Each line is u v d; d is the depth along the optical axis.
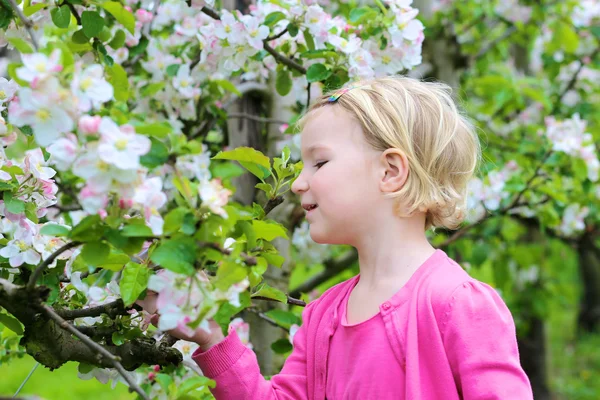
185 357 1.56
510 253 3.39
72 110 0.92
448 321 1.22
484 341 1.20
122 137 0.91
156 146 0.97
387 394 1.23
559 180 2.70
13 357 1.83
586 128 3.24
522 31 3.49
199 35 1.91
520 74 4.27
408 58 1.86
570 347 6.80
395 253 1.32
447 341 1.22
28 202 1.35
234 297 1.00
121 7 1.43
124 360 1.22
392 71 1.87
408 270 1.31
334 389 1.31
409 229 1.34
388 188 1.32
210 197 0.96
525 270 3.59
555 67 3.36
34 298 1.04
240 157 1.25
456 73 3.28
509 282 3.43
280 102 2.36
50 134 0.92
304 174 1.37
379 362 1.25
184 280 0.98
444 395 1.20
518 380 1.18
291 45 1.91
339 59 1.80
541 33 3.54
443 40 3.20
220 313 1.05
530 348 4.55
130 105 2.13
